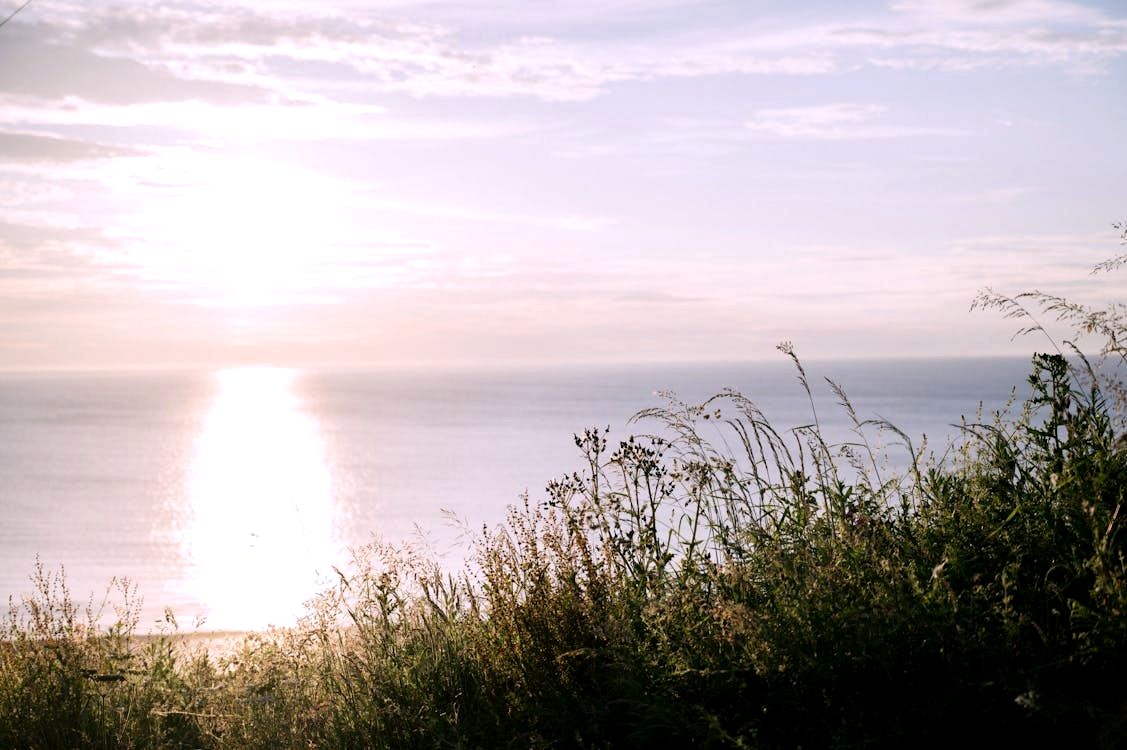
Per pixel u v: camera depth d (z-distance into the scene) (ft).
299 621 19.04
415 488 519.60
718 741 11.48
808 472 14.53
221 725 16.70
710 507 14.80
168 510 451.94
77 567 265.34
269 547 294.25
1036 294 12.90
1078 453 12.74
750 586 13.33
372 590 17.84
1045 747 10.11
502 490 490.90
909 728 10.73
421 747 14.14
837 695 11.41
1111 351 12.40
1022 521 12.88
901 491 13.99
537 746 12.78
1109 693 10.34
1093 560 11.15
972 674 11.02
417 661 15.60
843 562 12.85
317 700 16.46
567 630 14.12
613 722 12.75
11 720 16.98
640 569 14.87
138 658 20.21
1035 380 13.19
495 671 14.56
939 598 11.68
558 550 15.03
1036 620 11.55
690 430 15.23
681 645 13.23
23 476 645.51
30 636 18.52
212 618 145.69
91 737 16.84
